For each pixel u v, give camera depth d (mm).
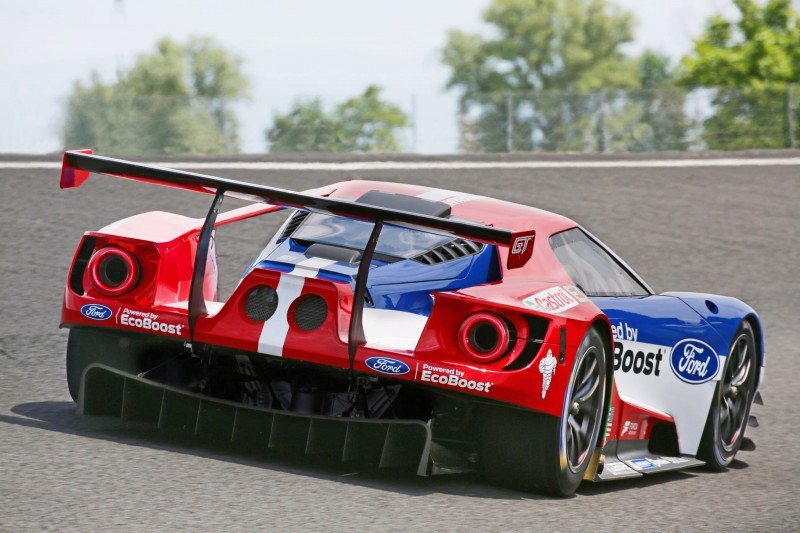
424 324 16359
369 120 77250
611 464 18484
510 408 15500
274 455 16422
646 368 19531
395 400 16062
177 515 13242
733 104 84375
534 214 19125
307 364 15414
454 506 14828
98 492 13898
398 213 14812
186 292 16781
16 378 21359
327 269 16547
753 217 52938
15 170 49625
